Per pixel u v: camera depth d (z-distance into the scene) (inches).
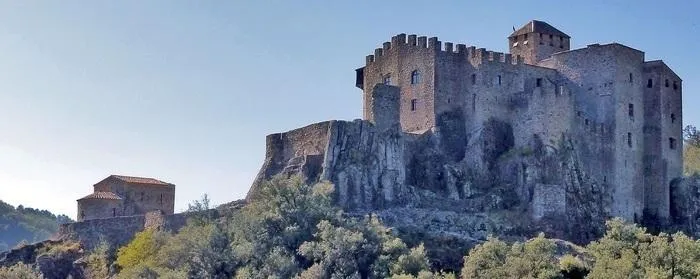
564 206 6983.3
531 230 6884.8
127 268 6505.9
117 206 7687.0
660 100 7790.4
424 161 7357.3
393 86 7637.8
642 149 7765.8
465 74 7632.9
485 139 7421.3
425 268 5959.6
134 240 6875.0
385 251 6082.7
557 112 7332.7
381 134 7204.7
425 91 7583.7
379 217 6801.2
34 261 7219.5
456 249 6481.3
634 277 5497.1
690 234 7672.2
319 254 6072.8
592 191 7283.5
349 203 6958.7
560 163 7165.4
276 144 7598.4
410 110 7652.6
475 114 7534.5
